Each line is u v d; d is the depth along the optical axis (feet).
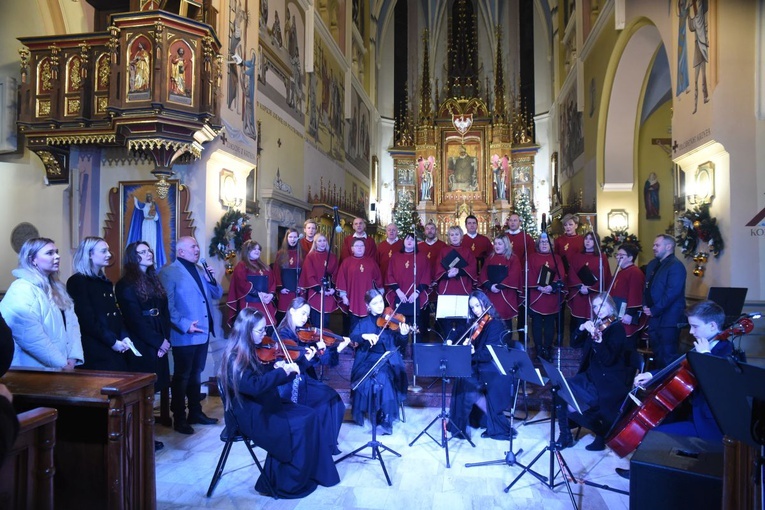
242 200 28.86
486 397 18.44
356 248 24.43
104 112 23.29
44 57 23.72
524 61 77.30
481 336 18.63
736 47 22.33
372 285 24.86
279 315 26.05
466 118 74.64
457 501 13.53
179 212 24.56
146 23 21.22
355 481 14.75
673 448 11.15
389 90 81.41
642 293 22.93
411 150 77.61
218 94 23.81
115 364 15.60
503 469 15.61
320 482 14.30
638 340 25.58
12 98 26.30
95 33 23.25
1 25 26.78
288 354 14.64
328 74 51.98
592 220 45.32
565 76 61.05
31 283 13.16
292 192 40.34
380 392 18.12
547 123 73.05
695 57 24.56
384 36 81.41
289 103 39.88
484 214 73.61
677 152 26.86
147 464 11.03
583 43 50.62
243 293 22.98
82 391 10.36
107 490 10.32
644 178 46.62
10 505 8.36
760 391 7.10
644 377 13.69
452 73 79.36
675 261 19.99
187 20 21.59
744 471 8.15
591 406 16.62
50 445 8.98
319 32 48.47
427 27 82.23
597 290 24.98
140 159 25.14
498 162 73.67
